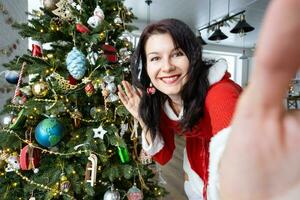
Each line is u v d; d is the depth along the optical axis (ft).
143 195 4.56
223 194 0.72
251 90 0.62
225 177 0.71
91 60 4.31
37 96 3.98
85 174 4.12
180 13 14.62
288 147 0.64
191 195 3.45
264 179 0.66
